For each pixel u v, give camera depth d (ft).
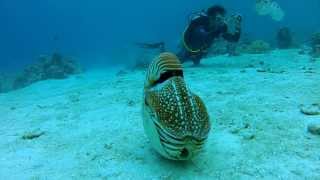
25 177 2.72
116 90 6.34
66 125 4.16
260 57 10.08
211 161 2.74
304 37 16.46
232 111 4.02
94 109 4.87
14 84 13.65
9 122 4.66
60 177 2.68
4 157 3.21
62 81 11.03
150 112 2.62
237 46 12.32
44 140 3.64
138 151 3.08
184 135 2.36
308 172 2.45
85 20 73.26
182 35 8.60
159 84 2.74
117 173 2.67
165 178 2.53
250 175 2.47
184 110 2.47
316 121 3.42
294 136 3.11
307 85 5.02
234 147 2.98
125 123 3.97
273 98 4.43
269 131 3.28
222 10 8.29
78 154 3.14
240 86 5.37
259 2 8.98
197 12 8.55
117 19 71.97
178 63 2.79
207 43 8.51
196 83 6.07
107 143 3.35
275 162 2.64
